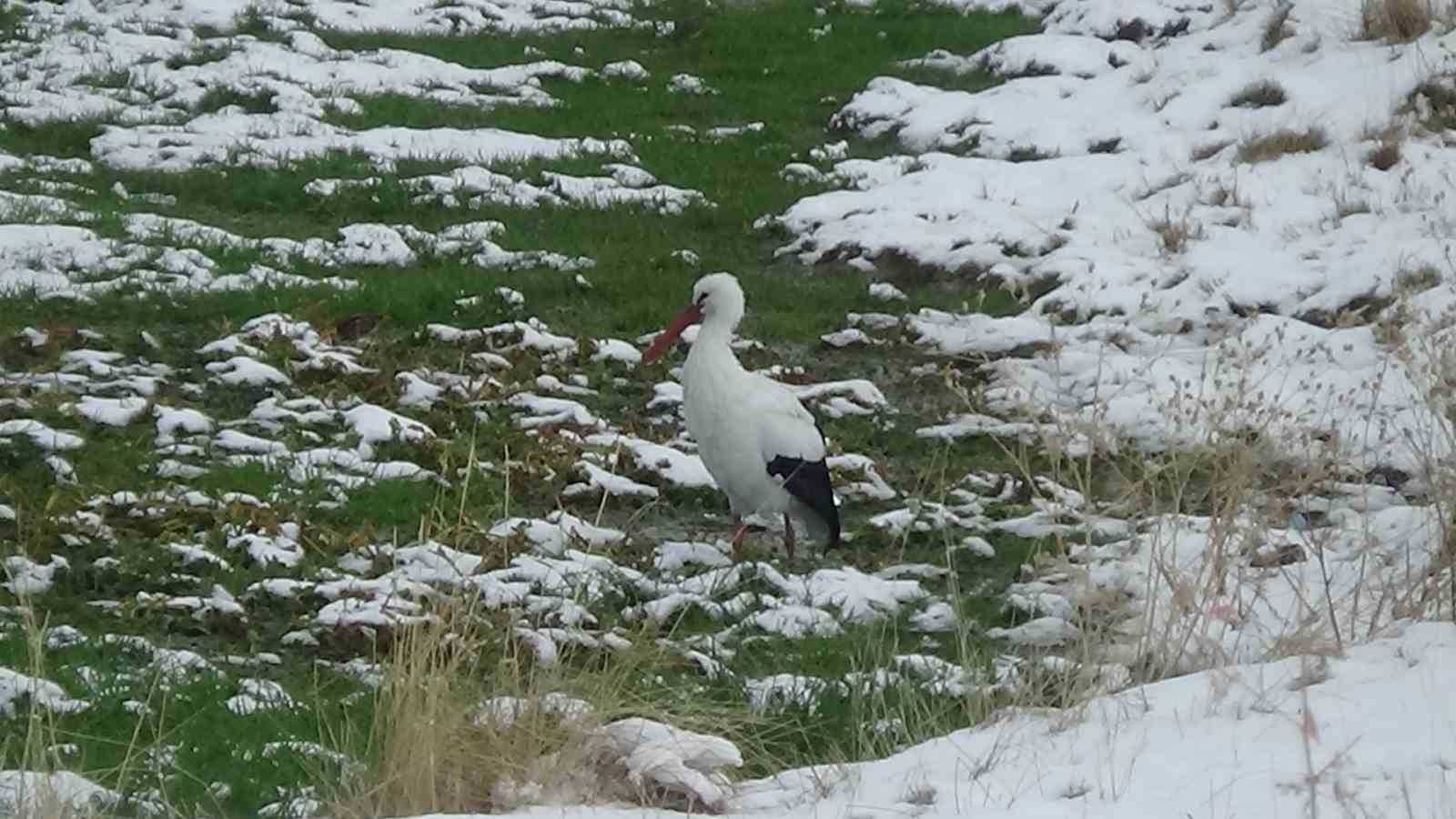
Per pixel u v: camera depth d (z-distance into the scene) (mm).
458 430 13070
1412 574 9805
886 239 17328
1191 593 9016
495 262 16750
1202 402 11539
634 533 11812
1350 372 13906
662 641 9875
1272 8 21594
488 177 18891
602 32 25422
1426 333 13656
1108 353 14906
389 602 10016
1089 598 9078
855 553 11758
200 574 10570
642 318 15602
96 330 14398
